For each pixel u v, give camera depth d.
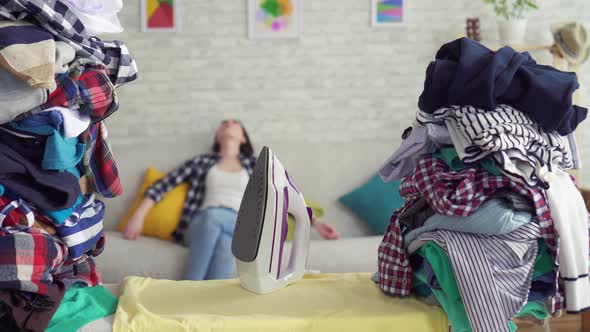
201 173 3.14
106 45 1.38
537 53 3.65
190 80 3.56
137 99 3.55
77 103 1.23
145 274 2.71
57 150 1.18
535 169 1.24
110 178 1.44
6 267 1.09
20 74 1.09
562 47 3.35
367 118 3.65
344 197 3.23
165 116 3.57
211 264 2.76
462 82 1.29
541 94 1.27
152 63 3.54
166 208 3.04
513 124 1.26
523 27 3.42
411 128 1.47
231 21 3.54
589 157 3.68
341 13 3.59
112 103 1.32
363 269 2.68
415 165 1.47
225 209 2.94
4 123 1.16
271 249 1.38
